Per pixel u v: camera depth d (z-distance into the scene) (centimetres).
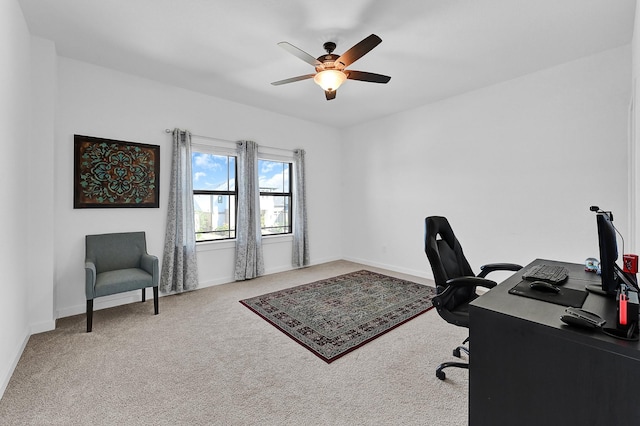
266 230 467
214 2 207
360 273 456
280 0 204
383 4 207
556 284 150
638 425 83
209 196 400
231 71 317
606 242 132
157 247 346
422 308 306
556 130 305
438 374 186
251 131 432
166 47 268
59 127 283
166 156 353
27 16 222
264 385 181
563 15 219
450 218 399
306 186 509
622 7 209
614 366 87
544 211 316
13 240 196
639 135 180
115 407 160
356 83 346
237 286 389
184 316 288
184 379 186
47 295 253
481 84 350
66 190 287
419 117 432
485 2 205
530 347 103
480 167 367
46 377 186
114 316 286
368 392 174
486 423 114
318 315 289
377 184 499
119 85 317
